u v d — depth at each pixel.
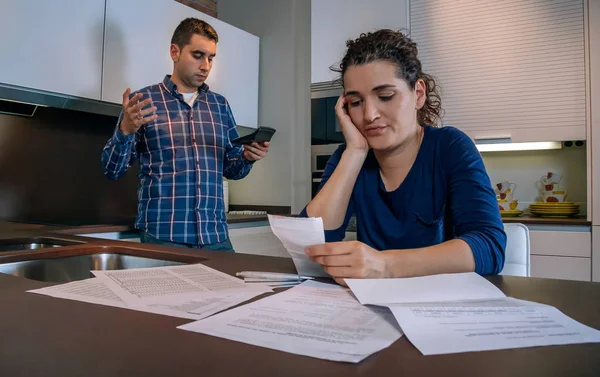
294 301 0.58
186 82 1.95
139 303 0.57
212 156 1.99
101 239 1.27
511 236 1.08
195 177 1.92
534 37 2.48
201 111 1.98
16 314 0.52
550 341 0.43
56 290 0.64
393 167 1.06
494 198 0.90
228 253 1.04
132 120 1.60
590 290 0.66
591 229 2.25
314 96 2.94
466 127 2.64
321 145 2.94
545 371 0.36
